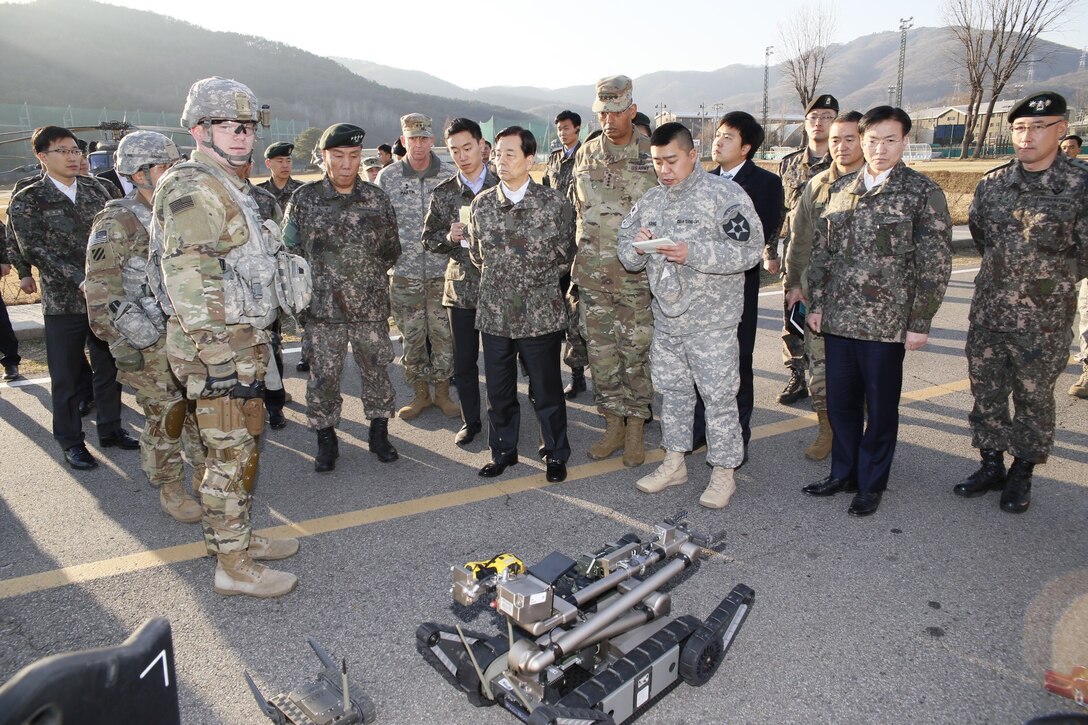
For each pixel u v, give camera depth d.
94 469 4.79
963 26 44.56
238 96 3.08
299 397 6.19
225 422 3.19
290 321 7.24
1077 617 3.15
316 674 2.86
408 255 5.50
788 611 3.23
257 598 3.35
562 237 4.27
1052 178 3.84
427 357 5.72
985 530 3.93
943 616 3.19
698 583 3.45
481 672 2.52
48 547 3.82
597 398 4.84
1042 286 3.88
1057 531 3.92
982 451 4.38
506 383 4.54
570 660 2.63
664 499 4.36
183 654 2.97
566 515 4.15
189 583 3.49
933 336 7.95
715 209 3.89
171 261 2.91
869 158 3.82
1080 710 2.64
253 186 3.88
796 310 5.34
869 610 3.23
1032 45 43.00
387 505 4.29
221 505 3.27
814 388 4.73
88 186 4.91
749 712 2.65
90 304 3.80
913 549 3.74
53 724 1.18
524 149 4.11
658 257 4.04
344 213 4.52
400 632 3.12
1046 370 3.96
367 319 4.66
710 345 4.06
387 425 5.07
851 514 4.11
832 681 2.80
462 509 4.23
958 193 20.97
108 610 3.27
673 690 2.76
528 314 4.29
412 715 2.65
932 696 2.71
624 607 2.61
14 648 3.01
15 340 6.52
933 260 3.72
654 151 3.85
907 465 4.79
